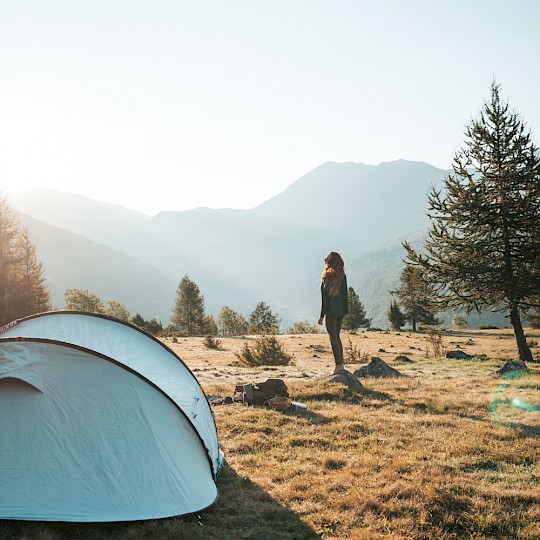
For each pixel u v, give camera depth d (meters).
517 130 28.44
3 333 7.36
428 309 31.33
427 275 30.11
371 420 11.53
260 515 6.62
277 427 10.86
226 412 12.18
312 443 9.80
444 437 10.19
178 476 6.56
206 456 7.32
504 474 8.07
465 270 28.09
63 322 7.60
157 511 6.15
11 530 5.68
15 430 6.14
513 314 28.94
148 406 6.77
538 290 27.47
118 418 6.47
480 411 12.62
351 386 15.34
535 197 27.67
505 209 27.61
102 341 7.35
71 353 6.71
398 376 19.06
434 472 7.94
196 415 7.66
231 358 36.88
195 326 92.75
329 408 12.90
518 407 12.90
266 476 8.04
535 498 7.02
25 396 6.32
